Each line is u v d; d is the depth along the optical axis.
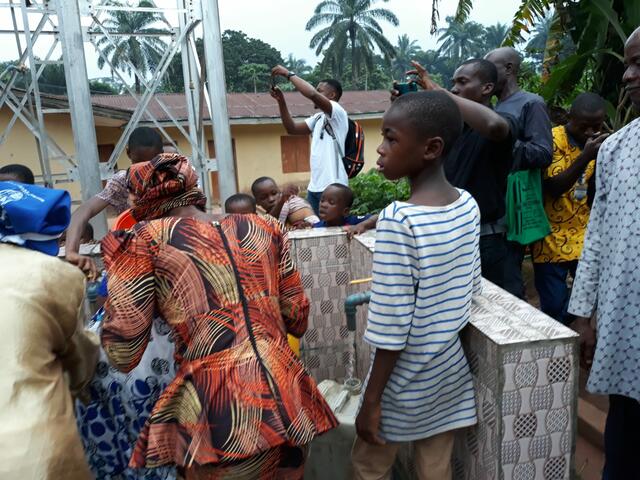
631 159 1.80
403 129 1.63
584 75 5.53
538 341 1.61
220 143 5.15
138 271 1.61
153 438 1.57
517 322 1.75
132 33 5.78
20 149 14.49
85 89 4.63
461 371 1.77
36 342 1.31
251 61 50.91
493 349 1.62
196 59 5.64
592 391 1.94
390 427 1.84
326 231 3.29
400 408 1.79
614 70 4.44
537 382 1.63
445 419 1.79
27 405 1.25
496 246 2.89
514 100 3.08
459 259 1.69
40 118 5.86
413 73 2.50
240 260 1.68
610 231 1.89
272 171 20.50
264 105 21.05
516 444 1.67
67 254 2.49
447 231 1.65
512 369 1.61
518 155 2.88
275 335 1.68
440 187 1.72
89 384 1.93
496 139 2.39
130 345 1.61
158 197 1.74
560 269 3.29
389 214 1.63
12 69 6.06
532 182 2.94
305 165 20.86
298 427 1.57
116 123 16.72
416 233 1.60
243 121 18.84
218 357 1.56
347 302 2.17
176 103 19.27
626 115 4.09
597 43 4.33
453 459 2.02
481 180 2.74
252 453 1.50
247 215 1.83
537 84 6.08
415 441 1.91
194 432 1.53
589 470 2.59
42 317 1.34
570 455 1.71
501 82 3.16
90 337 1.73
